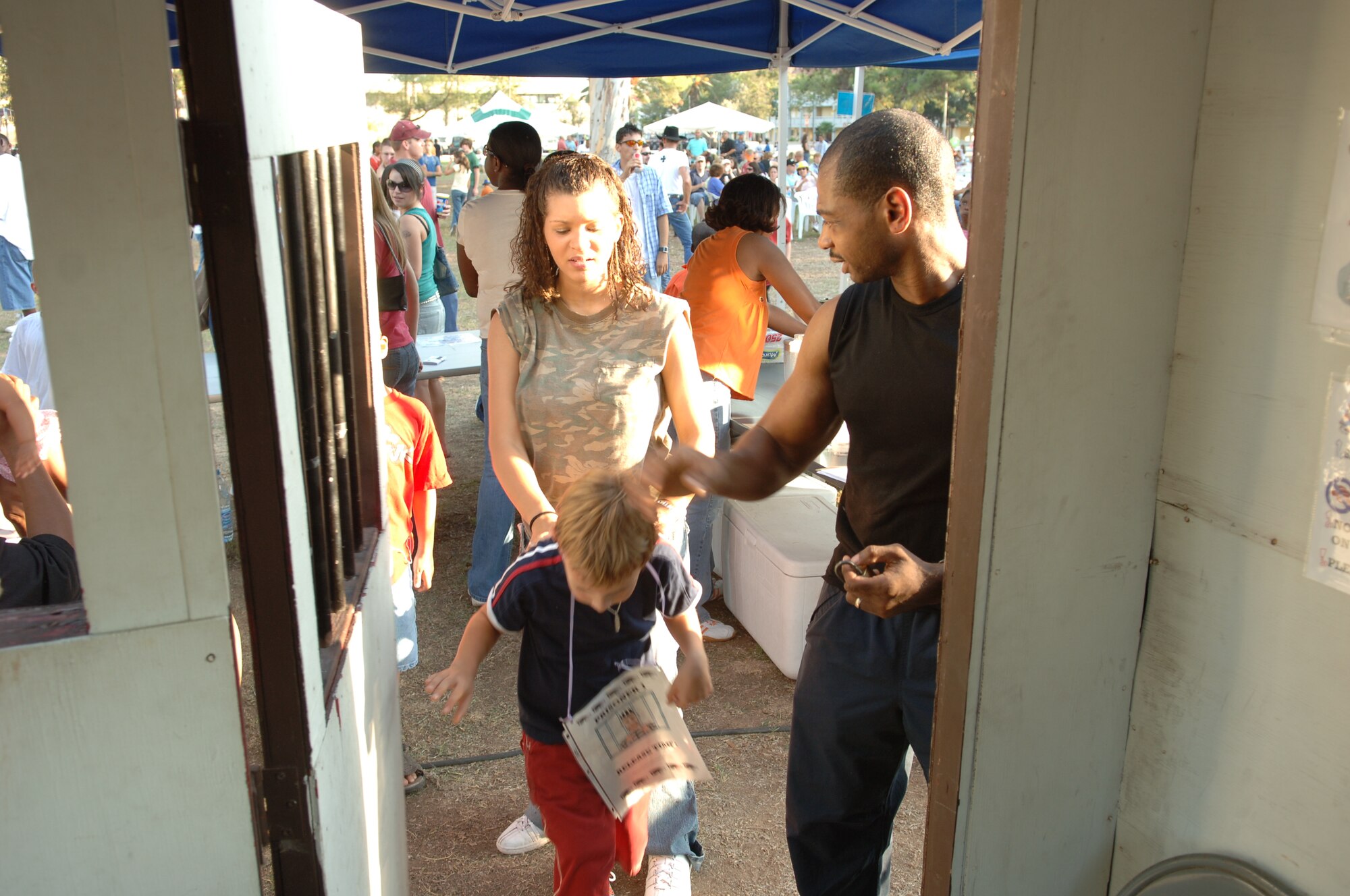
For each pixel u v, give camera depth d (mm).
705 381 3738
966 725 1396
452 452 6332
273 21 1226
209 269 1095
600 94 8656
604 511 1768
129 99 1010
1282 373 1203
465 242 4570
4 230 8805
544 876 2594
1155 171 1259
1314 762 1227
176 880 1238
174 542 1133
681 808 2473
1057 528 1363
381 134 43031
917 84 41250
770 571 3549
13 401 2049
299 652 1229
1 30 960
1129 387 1343
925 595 1655
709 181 16266
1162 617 1438
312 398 1415
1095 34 1177
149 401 1087
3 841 1160
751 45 6668
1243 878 1316
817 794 1979
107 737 1161
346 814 1494
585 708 1961
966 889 1485
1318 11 1102
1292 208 1161
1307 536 1196
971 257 1264
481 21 6039
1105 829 1571
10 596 1667
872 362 1765
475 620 2020
